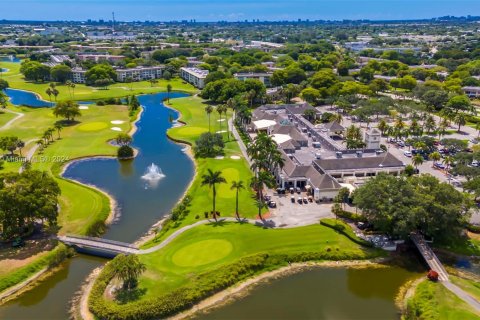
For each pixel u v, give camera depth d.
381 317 82.31
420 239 104.12
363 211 108.31
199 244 103.75
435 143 178.50
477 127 190.50
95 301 84.50
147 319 81.31
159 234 111.56
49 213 106.62
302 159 149.50
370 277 94.81
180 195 137.12
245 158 166.12
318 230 109.69
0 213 101.56
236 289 90.50
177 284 89.12
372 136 160.50
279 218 116.50
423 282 91.06
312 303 86.38
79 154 173.25
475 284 90.19
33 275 95.31
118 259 89.44
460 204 103.50
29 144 183.62
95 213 120.88
